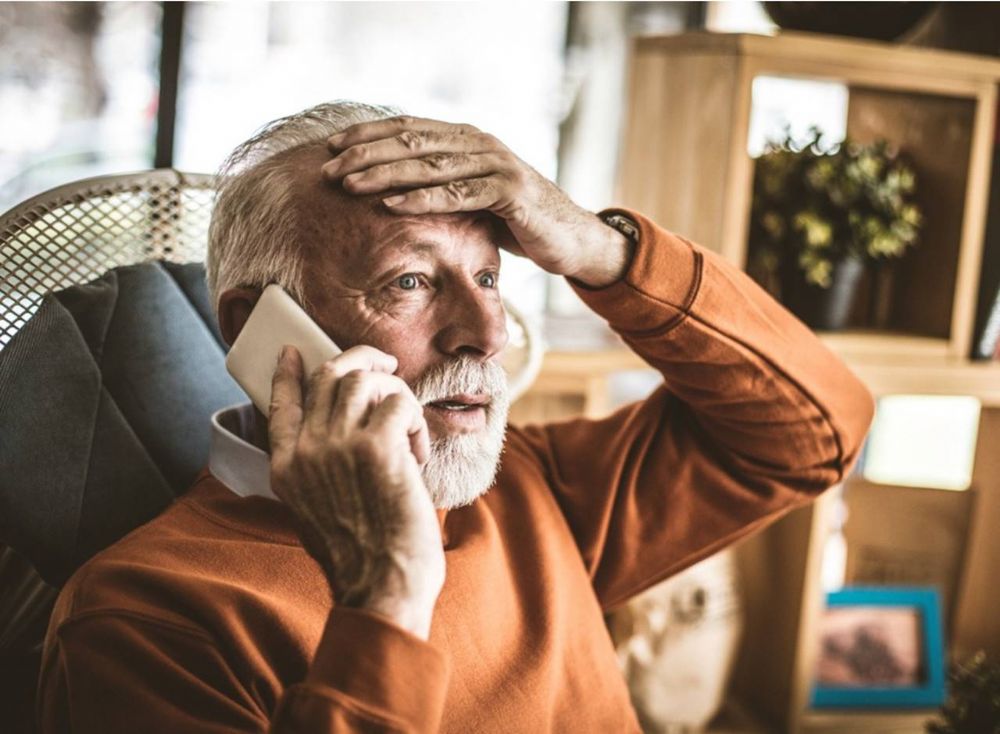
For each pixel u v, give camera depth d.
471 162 1.01
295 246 1.01
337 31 2.28
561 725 1.10
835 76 1.83
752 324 1.19
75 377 1.14
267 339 0.97
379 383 0.82
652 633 1.86
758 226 1.95
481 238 1.04
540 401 1.78
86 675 0.86
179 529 1.01
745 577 2.05
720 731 1.97
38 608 1.14
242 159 1.06
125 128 2.21
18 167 2.16
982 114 1.95
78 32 2.13
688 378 1.19
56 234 1.25
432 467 1.01
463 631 1.03
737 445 1.24
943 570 2.13
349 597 0.76
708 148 1.83
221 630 0.90
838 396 1.25
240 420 1.16
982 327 2.03
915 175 2.09
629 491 1.24
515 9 2.36
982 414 2.18
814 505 1.90
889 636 2.07
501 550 1.13
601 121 2.41
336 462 0.78
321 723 0.71
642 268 1.13
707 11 2.44
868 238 1.94
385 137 1.02
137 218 1.31
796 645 1.94
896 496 2.13
